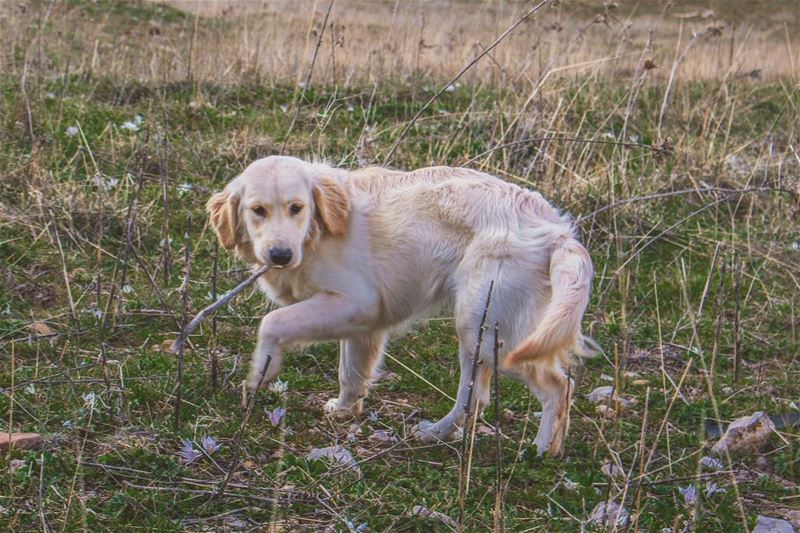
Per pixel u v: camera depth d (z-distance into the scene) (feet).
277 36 50.72
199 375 20.92
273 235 18.38
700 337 25.71
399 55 45.09
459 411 19.52
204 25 58.39
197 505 15.97
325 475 17.01
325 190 19.31
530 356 16.89
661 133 37.91
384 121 37.65
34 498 15.55
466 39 48.70
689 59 51.06
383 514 16.06
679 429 20.83
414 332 25.21
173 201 30.04
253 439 18.44
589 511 16.83
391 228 19.67
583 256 18.25
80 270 25.84
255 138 34.35
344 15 61.98
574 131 36.99
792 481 18.72
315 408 20.75
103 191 28.76
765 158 36.63
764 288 28.30
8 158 30.78
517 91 39.81
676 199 33.88
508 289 18.58
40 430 17.89
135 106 38.34
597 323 25.29
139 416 19.04
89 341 22.47
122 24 58.23
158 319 23.93
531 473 17.98
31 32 48.03
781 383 23.43
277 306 24.80
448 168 20.56
